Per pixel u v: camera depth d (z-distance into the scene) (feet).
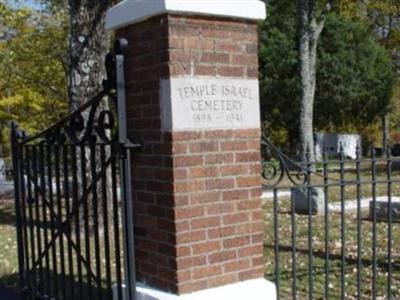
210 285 14.07
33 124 73.36
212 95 14.08
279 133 111.75
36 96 71.77
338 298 19.93
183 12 13.61
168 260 13.94
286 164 16.60
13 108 76.02
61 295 20.11
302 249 27.63
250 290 14.26
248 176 14.66
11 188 67.00
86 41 31.30
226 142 14.30
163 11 13.50
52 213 18.22
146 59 14.32
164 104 13.78
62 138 17.51
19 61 66.90
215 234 14.15
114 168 14.99
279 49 104.68
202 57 13.96
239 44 14.48
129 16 14.52
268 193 51.19
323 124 114.21
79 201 16.72
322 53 106.01
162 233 14.10
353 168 68.59
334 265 24.47
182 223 13.74
